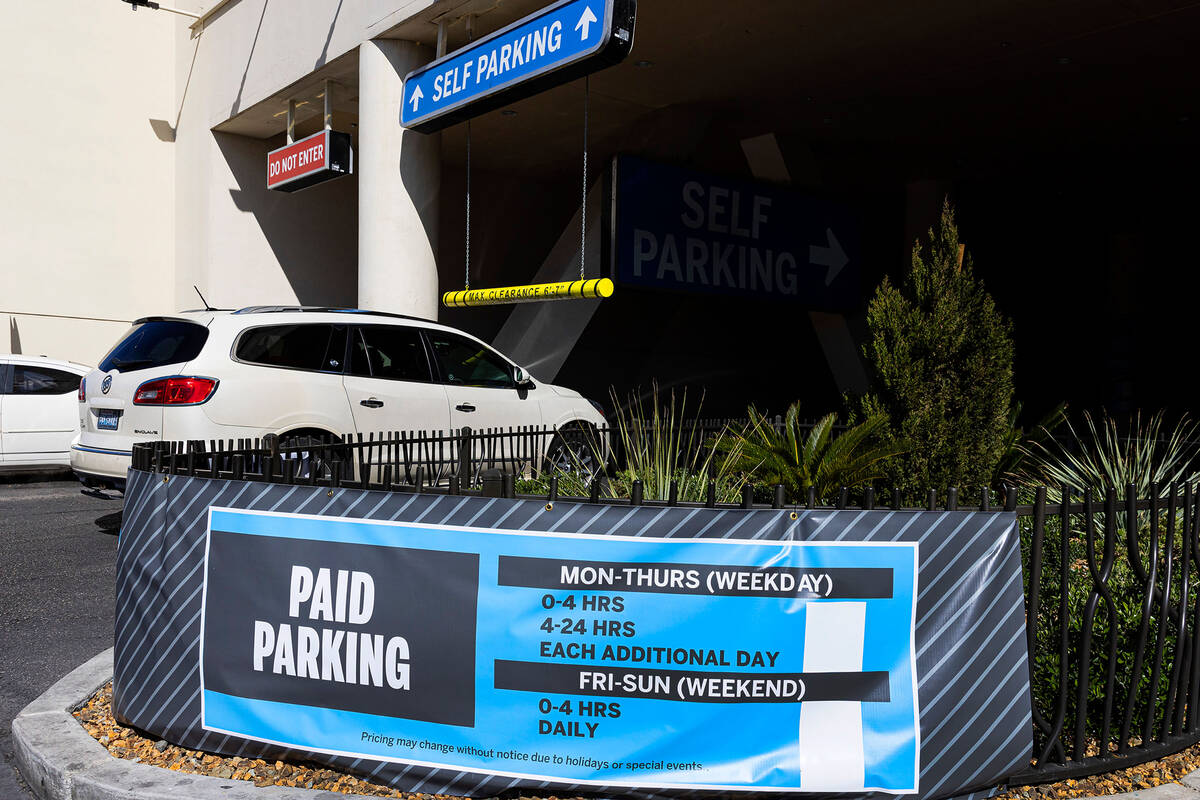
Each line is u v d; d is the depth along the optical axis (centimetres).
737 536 282
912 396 550
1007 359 546
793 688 283
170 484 340
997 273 2475
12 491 1076
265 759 318
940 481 547
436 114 1007
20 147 1434
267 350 733
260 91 1313
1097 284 2695
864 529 285
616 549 284
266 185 1514
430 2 1004
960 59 1264
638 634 284
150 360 727
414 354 824
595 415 961
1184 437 684
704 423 735
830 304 1603
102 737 347
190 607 329
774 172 1644
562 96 1402
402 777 299
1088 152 1789
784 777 282
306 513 310
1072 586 371
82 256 1488
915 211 2028
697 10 1087
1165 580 334
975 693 290
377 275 1109
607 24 799
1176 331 2547
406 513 298
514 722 290
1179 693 350
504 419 869
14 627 525
